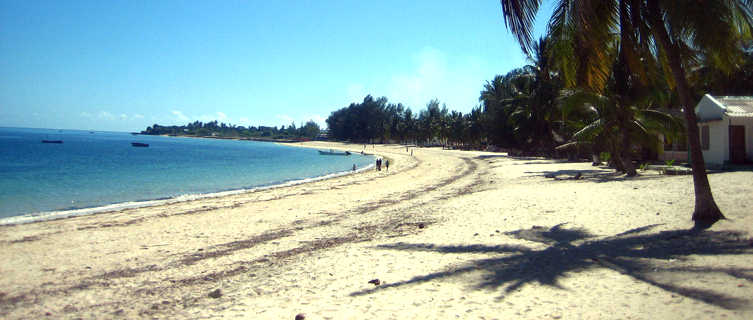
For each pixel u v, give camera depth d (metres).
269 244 10.56
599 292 5.25
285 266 8.05
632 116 20.70
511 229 10.01
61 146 106.38
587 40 8.32
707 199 9.00
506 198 15.53
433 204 16.25
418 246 8.84
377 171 42.53
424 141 143.50
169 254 9.82
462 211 13.53
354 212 15.79
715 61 9.70
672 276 5.61
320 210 16.72
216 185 31.30
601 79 9.45
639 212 10.84
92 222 14.81
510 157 53.12
